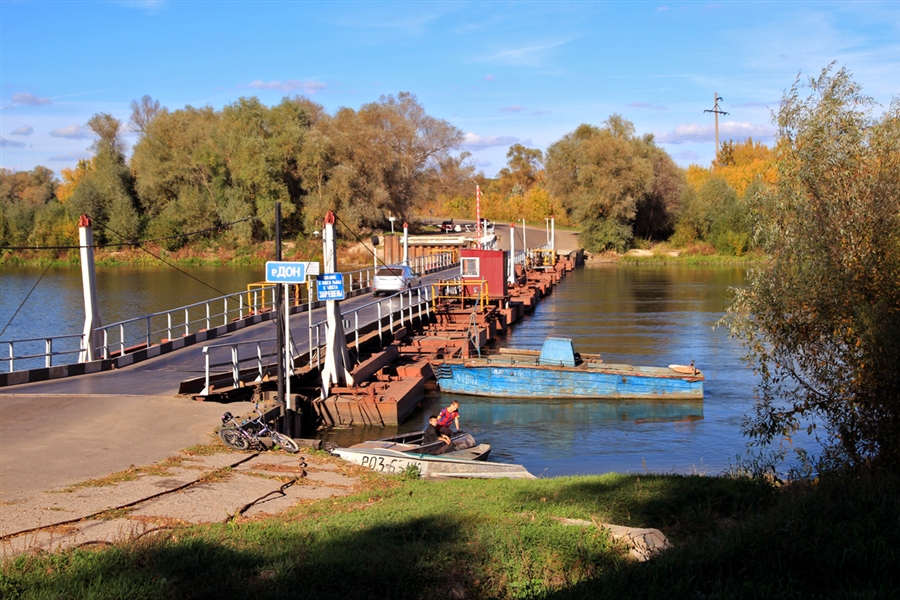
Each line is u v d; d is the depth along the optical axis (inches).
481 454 657.0
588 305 2086.6
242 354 1029.2
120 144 3789.4
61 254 3341.5
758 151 5339.6
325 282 863.1
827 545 297.3
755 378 1135.6
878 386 450.0
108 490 434.0
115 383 812.0
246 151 3211.1
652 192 3705.7
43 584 268.5
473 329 1369.3
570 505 412.8
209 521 380.2
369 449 600.4
